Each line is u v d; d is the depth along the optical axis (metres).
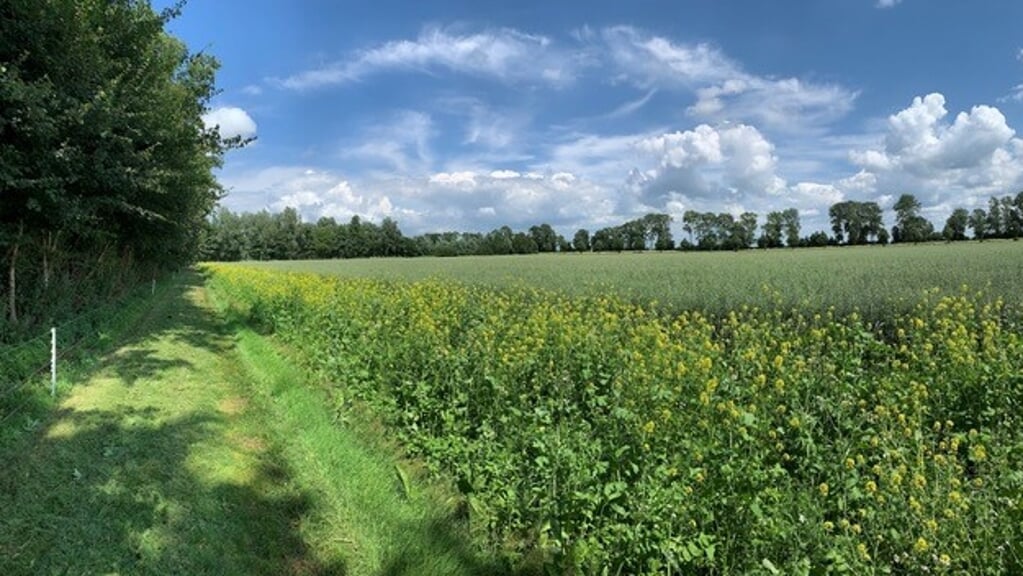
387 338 8.70
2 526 4.55
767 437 4.83
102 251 17.14
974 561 3.35
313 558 4.61
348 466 5.83
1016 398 5.71
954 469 4.26
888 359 7.50
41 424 6.90
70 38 10.52
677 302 13.80
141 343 12.98
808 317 11.94
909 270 18.70
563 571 4.05
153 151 14.61
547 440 4.88
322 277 26.70
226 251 100.88
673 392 5.57
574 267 30.03
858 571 3.33
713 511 3.95
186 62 19.66
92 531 4.63
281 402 8.26
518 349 7.10
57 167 10.58
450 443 5.76
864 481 4.24
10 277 10.89
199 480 5.71
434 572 4.15
